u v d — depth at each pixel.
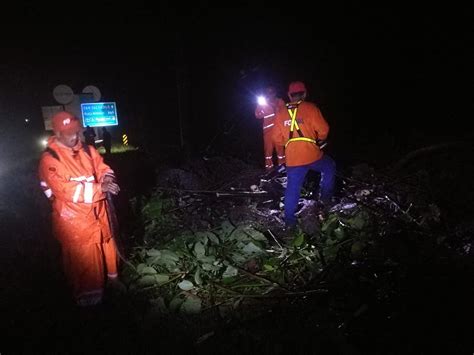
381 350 3.23
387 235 4.63
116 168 11.70
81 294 3.92
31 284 4.48
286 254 4.73
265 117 7.11
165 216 5.93
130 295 4.17
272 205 6.32
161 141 18.92
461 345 3.19
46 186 3.64
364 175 6.76
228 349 3.33
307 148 5.06
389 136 10.62
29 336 3.63
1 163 15.35
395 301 3.62
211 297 4.07
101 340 3.53
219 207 6.35
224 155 9.84
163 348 3.39
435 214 4.91
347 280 3.98
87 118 19.09
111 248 4.05
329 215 5.34
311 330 3.45
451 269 3.90
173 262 4.65
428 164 7.13
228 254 4.88
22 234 5.98
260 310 3.86
